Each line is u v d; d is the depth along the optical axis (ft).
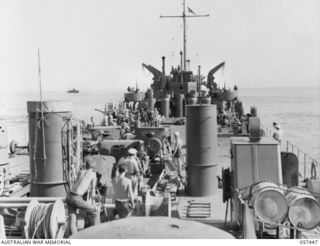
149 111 98.43
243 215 24.45
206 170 38.52
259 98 554.05
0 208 26.21
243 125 84.12
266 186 25.95
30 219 23.72
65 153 34.58
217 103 118.01
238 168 29.43
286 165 31.83
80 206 25.04
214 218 32.17
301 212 24.91
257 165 29.37
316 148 105.70
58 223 24.79
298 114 234.79
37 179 34.42
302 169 77.30
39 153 34.19
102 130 62.90
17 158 74.38
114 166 41.83
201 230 17.37
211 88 127.95
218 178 40.19
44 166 34.12
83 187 25.49
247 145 29.86
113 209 28.96
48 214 23.68
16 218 25.88
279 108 304.50
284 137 128.16
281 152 31.94
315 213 24.84
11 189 41.68
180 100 115.14
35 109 33.99
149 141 53.36
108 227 17.74
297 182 31.65
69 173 34.55
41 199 26.78
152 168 48.78
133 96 121.39
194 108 38.06
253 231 24.14
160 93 124.57
